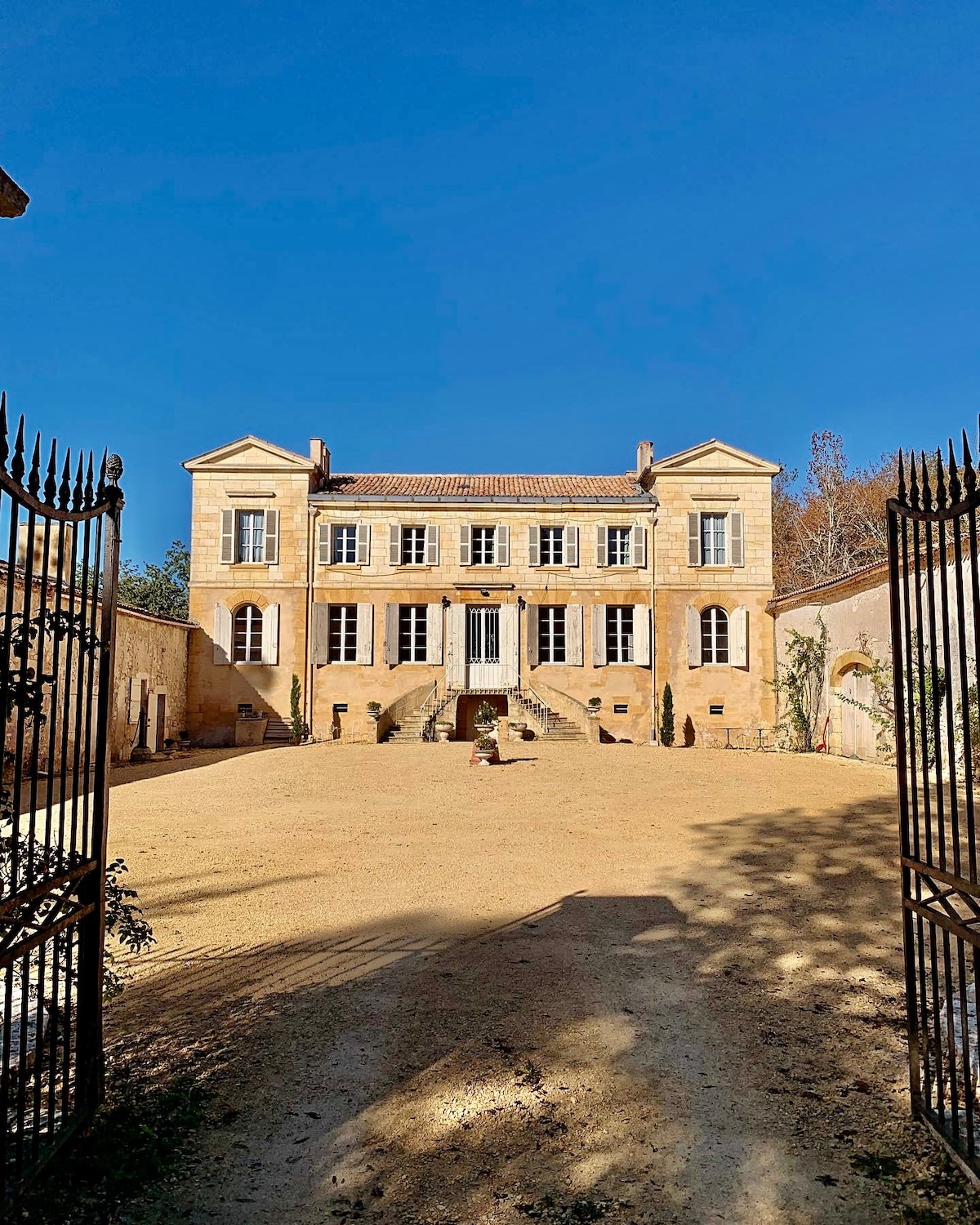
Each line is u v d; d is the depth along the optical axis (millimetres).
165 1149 3883
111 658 4344
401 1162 3840
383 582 27625
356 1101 4355
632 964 6340
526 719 25125
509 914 7598
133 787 15773
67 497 3793
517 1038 5078
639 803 13609
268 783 16109
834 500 39312
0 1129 3156
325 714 27172
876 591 20250
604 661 27469
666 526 27797
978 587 3547
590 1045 5000
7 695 3254
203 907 7820
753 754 21781
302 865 9469
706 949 6668
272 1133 4055
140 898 8133
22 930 3699
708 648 27703
